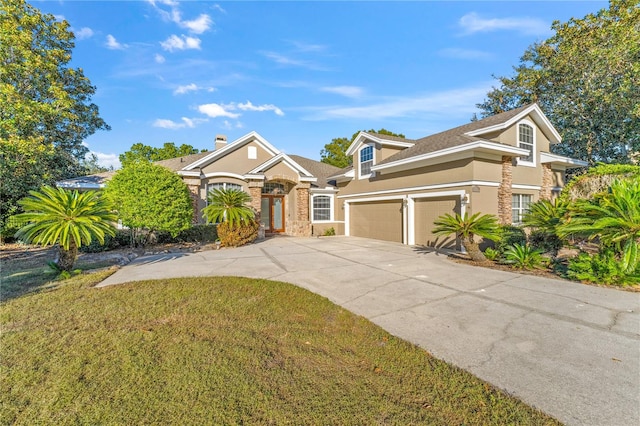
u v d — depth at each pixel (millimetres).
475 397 2859
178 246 13773
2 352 3717
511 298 5797
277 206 19875
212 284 6879
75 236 7004
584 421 2498
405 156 14094
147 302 5652
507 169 11867
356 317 4969
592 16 16328
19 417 2607
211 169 17062
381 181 16078
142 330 4391
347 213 19438
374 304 5598
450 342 4004
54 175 17016
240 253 11703
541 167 14281
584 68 16938
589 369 3297
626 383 3027
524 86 21312
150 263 9594
